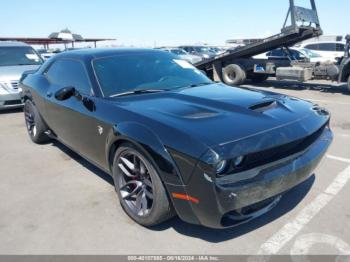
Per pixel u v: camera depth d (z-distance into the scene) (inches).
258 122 100.3
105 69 140.9
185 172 91.0
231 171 89.4
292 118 107.1
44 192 141.6
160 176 98.0
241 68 492.1
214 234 107.3
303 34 415.5
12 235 111.2
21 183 151.9
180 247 101.9
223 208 88.2
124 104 118.8
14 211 126.9
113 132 112.1
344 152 179.6
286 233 106.0
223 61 518.6
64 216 121.7
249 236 105.4
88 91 136.9
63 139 169.8
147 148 98.1
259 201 94.0
